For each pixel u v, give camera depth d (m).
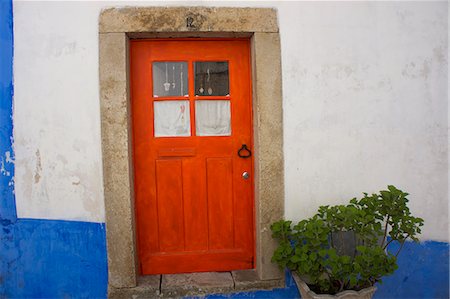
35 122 2.71
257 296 2.87
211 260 3.03
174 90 2.96
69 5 2.69
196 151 2.98
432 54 2.95
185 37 2.88
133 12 2.71
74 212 2.76
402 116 2.95
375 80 2.91
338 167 2.90
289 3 2.81
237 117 2.98
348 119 2.90
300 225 2.54
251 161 3.01
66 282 2.79
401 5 2.91
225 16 2.76
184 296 2.80
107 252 2.78
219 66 2.97
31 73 2.70
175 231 3.00
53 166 2.73
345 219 2.41
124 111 2.72
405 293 3.02
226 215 3.03
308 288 2.51
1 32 2.68
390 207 2.52
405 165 2.96
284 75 2.82
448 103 2.98
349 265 2.34
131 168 2.82
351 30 2.87
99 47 2.69
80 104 2.71
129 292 2.78
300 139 2.85
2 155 2.72
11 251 2.77
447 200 3.02
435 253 3.03
